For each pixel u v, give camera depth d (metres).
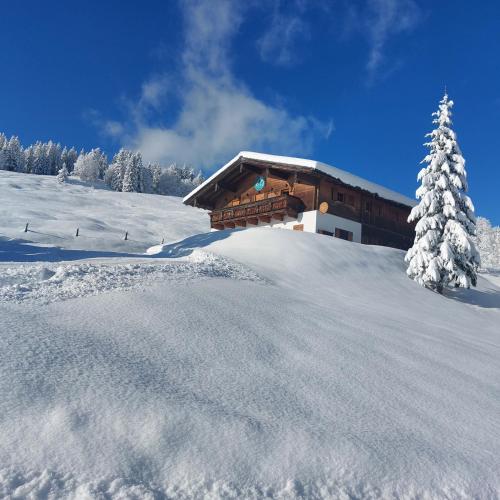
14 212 40.16
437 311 14.90
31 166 121.69
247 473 3.00
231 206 32.88
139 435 3.18
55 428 3.09
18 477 2.63
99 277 8.26
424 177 20.95
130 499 2.61
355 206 28.98
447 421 4.44
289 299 9.27
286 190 28.97
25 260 16.36
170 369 4.50
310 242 19.33
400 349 6.84
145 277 8.80
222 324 6.35
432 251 19.98
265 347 5.77
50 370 3.90
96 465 2.82
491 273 36.50
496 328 14.20
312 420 3.91
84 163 112.25
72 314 5.79
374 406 4.50
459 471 3.46
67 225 37.16
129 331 5.41
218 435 3.35
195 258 14.67
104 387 3.75
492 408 5.05
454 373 6.15
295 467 3.15
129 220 49.25
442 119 21.56
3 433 2.96
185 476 2.88
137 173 105.06
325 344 6.34
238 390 4.30
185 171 155.62
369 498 3.01
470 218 20.91
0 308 5.65
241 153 29.50
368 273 17.80
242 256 16.25
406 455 3.56
